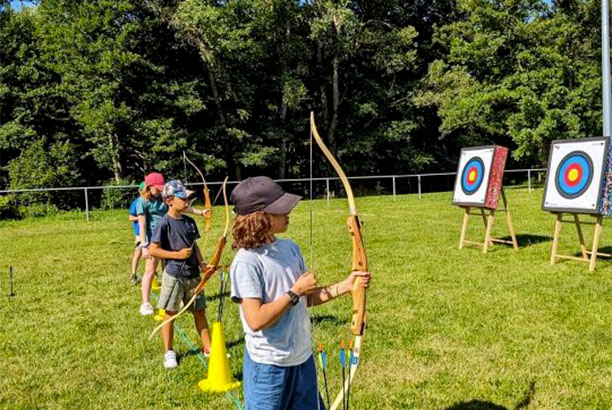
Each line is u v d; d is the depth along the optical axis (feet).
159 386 13.39
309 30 84.12
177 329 17.58
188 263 14.51
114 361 15.15
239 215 7.73
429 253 29.37
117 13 67.26
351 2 88.07
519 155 79.97
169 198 14.47
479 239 33.68
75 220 53.26
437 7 101.60
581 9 81.82
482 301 19.71
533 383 13.00
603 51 46.88
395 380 13.37
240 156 79.15
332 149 86.79
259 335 7.69
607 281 22.22
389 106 89.51
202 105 73.41
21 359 15.47
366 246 32.09
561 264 25.75
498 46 80.23
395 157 94.48
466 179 30.66
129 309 20.36
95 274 26.99
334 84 85.30
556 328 16.65
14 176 61.11
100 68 65.05
